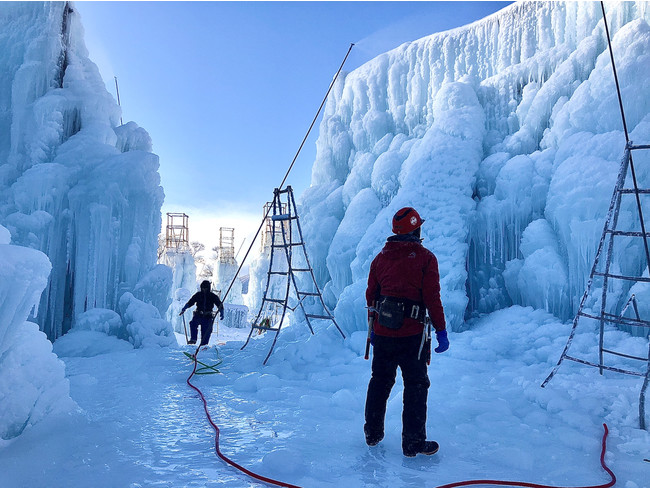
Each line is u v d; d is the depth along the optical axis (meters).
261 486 1.93
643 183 5.88
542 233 6.81
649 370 2.75
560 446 2.49
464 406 3.24
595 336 5.19
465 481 1.97
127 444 2.46
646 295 5.22
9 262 2.26
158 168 8.77
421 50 10.30
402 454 2.38
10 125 8.66
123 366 5.34
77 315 7.81
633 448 2.39
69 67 9.17
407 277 2.44
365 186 10.73
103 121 9.16
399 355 2.45
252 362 5.36
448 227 7.46
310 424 2.94
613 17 7.31
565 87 7.72
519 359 5.13
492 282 7.61
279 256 23.62
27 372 2.58
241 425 2.91
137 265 8.27
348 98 11.89
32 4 9.09
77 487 1.86
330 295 10.66
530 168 7.40
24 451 2.24
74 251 8.08
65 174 8.01
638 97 6.36
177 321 21.00
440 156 8.11
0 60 8.91
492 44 9.25
